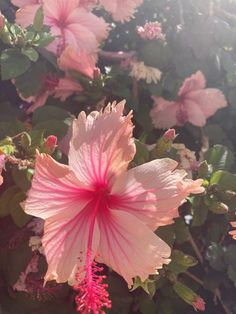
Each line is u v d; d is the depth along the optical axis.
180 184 0.23
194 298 0.28
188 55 0.37
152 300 0.30
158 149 0.28
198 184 0.23
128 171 0.24
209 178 0.30
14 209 0.27
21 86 0.32
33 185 0.23
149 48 0.36
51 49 0.33
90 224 0.24
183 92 0.36
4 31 0.30
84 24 0.33
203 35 0.38
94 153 0.23
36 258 0.28
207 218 0.32
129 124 0.23
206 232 0.32
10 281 0.28
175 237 0.29
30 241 0.27
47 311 0.29
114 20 0.37
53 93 0.34
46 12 0.33
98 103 0.34
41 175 0.23
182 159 0.31
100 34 0.33
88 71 0.33
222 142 0.37
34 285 0.28
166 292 0.30
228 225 0.32
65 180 0.23
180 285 0.29
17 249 0.28
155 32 0.36
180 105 0.36
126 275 0.24
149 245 0.23
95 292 0.23
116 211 0.24
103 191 0.24
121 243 0.24
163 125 0.36
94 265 0.24
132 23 0.39
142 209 0.24
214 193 0.30
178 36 0.38
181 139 0.37
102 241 0.24
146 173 0.23
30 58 0.30
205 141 0.37
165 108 0.36
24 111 0.35
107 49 0.39
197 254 0.32
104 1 0.35
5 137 0.28
